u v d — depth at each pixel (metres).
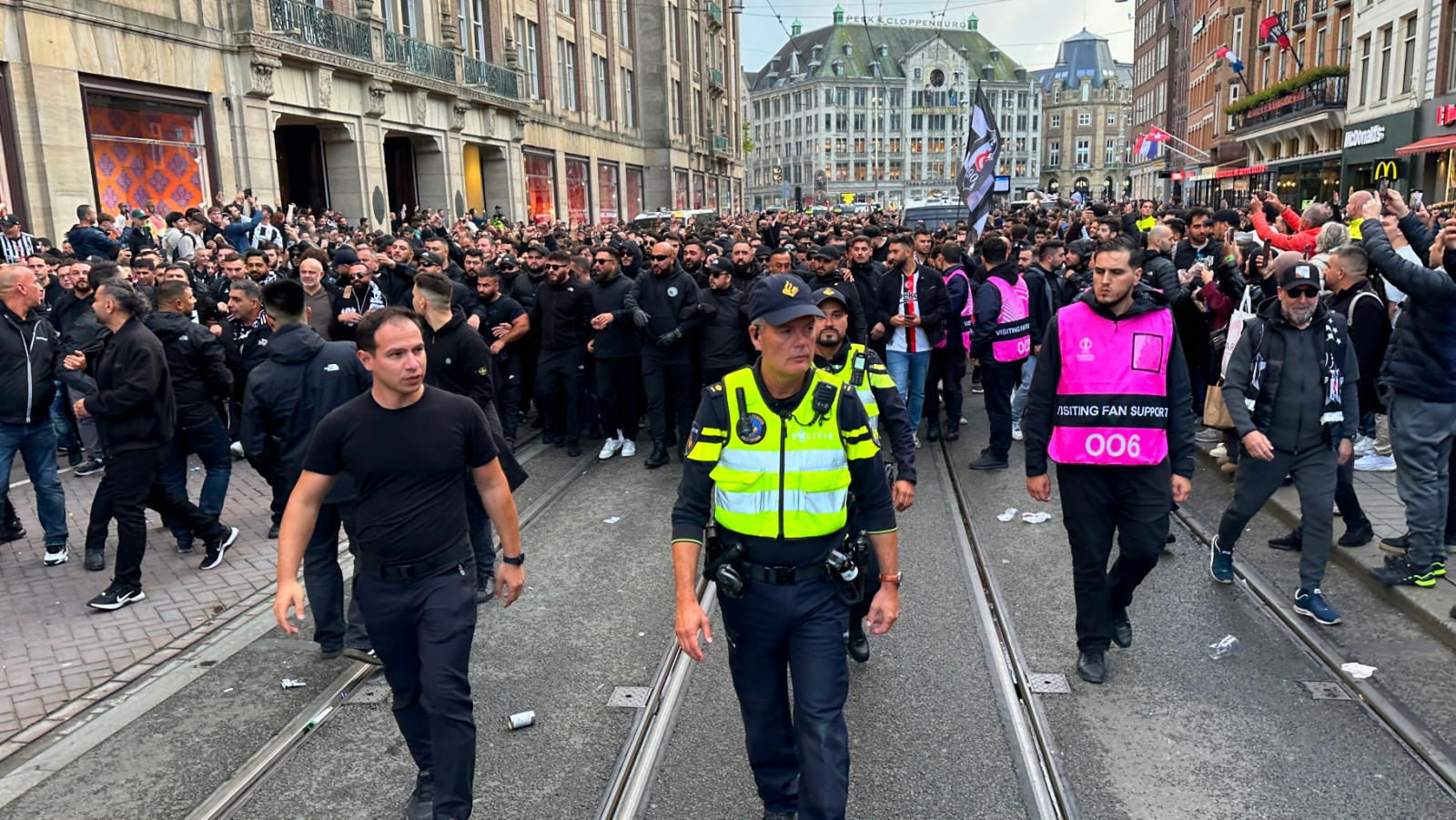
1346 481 5.88
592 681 4.79
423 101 26.38
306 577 5.04
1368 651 4.83
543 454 9.71
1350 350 5.11
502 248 13.33
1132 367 4.45
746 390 3.21
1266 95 38.72
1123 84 172.00
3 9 14.20
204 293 8.99
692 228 18.75
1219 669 4.74
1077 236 14.91
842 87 129.50
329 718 4.50
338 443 3.48
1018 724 4.27
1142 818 3.60
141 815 3.77
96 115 16.09
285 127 23.14
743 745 4.18
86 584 6.23
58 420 9.05
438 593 3.51
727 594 3.17
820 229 23.17
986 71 137.00
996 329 8.32
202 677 4.93
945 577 6.01
